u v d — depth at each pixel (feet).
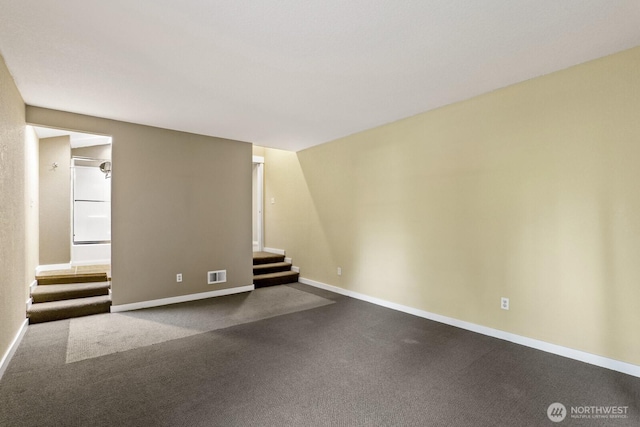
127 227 14.25
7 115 9.11
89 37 7.59
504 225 10.78
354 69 9.35
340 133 16.40
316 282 18.95
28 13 6.66
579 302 9.21
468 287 11.78
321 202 18.62
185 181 15.89
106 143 20.27
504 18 6.98
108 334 11.30
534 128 10.07
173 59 8.69
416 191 13.58
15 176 10.25
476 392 7.61
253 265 19.99
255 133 16.31
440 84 10.46
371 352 9.84
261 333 11.46
